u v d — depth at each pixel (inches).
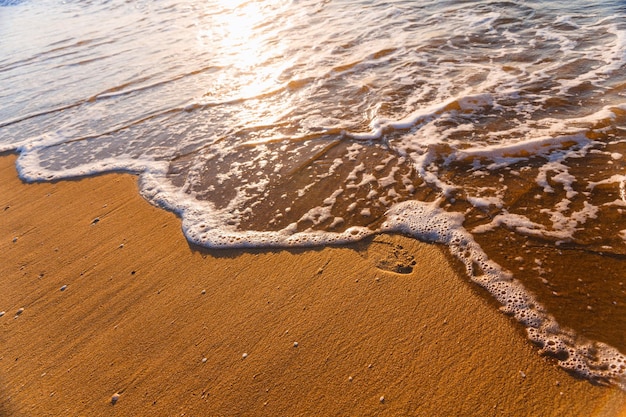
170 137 182.5
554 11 242.8
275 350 90.1
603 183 119.3
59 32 368.2
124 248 125.3
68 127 206.2
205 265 115.0
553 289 93.7
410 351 86.0
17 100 244.5
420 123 160.4
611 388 75.7
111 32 345.4
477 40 223.6
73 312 107.1
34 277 120.0
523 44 210.7
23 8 495.2
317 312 96.8
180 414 82.0
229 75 233.3
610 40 198.8
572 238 104.4
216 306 102.3
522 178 126.3
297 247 116.3
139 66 265.9
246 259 114.9
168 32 324.8
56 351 97.9
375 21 273.9
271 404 81.1
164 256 120.1
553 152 134.3
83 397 87.5
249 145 167.2
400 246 111.5
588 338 83.7
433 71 199.3
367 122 168.2
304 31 279.4
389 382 81.4
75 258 124.5
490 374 80.1
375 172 139.9
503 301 93.3
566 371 79.2
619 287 91.2
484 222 113.9
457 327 89.3
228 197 140.5
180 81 235.6
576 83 169.8
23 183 167.6
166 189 148.8
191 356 91.7
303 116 181.5
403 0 303.3
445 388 79.0
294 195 136.3
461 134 150.8
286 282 105.9
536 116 153.9
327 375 84.2
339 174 142.1
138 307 105.6
